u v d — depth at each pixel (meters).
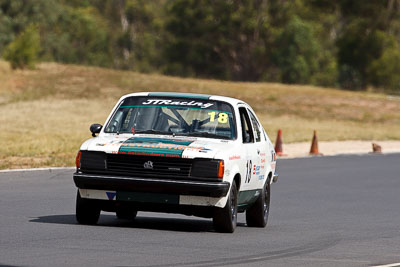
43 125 117.94
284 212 49.34
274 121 159.00
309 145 109.88
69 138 98.19
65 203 47.28
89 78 198.50
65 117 134.75
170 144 35.66
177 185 34.47
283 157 91.69
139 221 41.09
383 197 59.84
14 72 192.88
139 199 35.06
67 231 35.09
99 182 34.91
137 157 35.00
